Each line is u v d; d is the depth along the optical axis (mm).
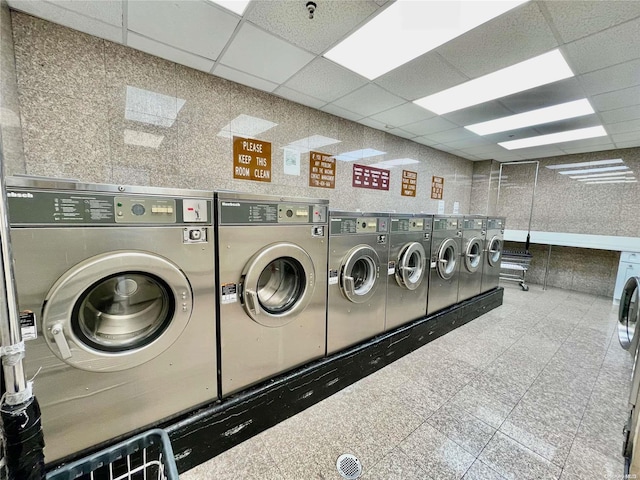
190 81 2496
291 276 2195
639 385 1586
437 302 3459
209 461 1618
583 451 1704
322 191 3600
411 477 1521
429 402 2152
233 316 1736
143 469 1369
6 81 1615
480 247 4141
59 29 1919
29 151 1883
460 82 2664
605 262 5273
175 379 1549
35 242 1135
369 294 2584
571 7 1683
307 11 1745
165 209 1448
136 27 1922
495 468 1583
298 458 1638
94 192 1254
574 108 3189
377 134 4203
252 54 2240
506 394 2260
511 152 5426
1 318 741
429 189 5273
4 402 779
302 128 3314
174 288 1482
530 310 4383
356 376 2420
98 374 1322
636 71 2365
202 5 1693
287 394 1956
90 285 1259
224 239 1665
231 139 2779
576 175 5504
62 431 1254
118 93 2172
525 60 2279
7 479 791
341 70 2475
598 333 3506
